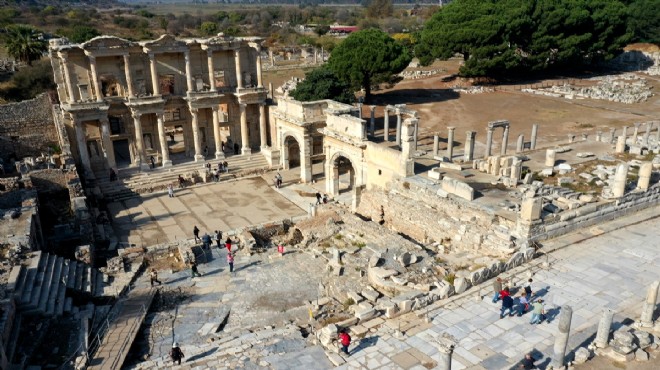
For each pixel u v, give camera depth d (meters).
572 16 99.00
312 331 26.62
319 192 55.22
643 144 53.69
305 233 41.44
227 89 63.78
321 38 169.38
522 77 108.50
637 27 124.25
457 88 99.81
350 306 28.91
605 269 30.33
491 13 98.00
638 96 88.19
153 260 38.12
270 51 131.00
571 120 77.06
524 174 45.50
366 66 81.81
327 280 33.50
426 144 66.12
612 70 116.19
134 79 57.91
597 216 35.59
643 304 26.61
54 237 39.44
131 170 58.56
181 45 57.97
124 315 29.80
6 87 76.38
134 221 48.66
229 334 27.95
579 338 24.25
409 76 111.31
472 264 31.73
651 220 36.84
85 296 31.70
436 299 27.88
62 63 54.12
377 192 44.09
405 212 40.53
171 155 64.62
